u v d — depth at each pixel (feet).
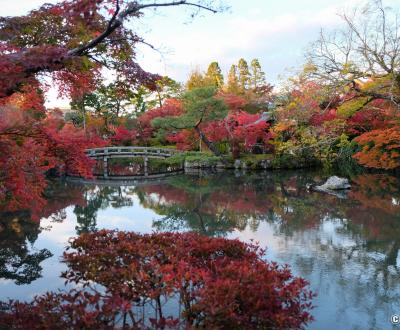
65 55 12.71
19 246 32.60
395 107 47.57
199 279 12.65
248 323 11.49
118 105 119.85
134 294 12.78
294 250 30.30
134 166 109.70
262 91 134.82
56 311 12.24
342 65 43.47
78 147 19.65
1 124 17.37
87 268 14.55
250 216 44.01
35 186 23.70
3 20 14.60
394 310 20.15
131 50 15.58
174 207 50.67
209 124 93.45
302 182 69.41
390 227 36.83
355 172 80.64
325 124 63.98
